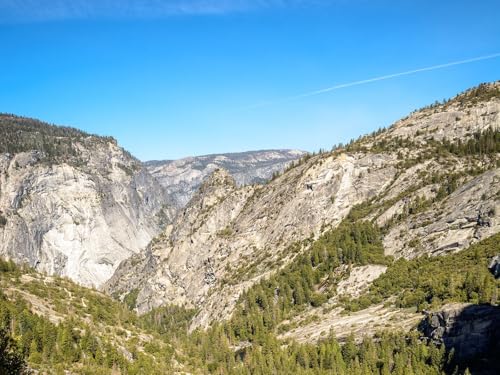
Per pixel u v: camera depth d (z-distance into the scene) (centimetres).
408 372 16025
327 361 18312
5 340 8344
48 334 15362
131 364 16288
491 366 15688
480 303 17362
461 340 16600
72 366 15050
